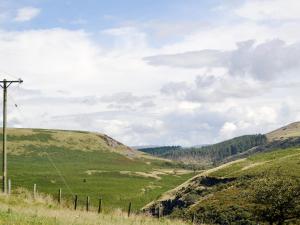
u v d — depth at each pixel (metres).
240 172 102.69
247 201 74.88
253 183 84.50
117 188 158.50
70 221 23.97
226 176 105.19
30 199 36.78
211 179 109.19
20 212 24.80
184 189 111.69
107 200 129.25
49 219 23.27
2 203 30.61
